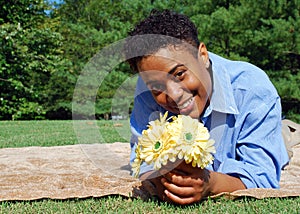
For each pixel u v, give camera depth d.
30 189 2.01
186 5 14.38
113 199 1.75
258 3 13.06
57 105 16.64
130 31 1.78
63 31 15.98
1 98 11.98
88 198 1.75
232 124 1.94
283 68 13.48
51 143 4.42
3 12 12.52
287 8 13.02
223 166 1.90
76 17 19.47
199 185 1.58
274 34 12.56
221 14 12.95
